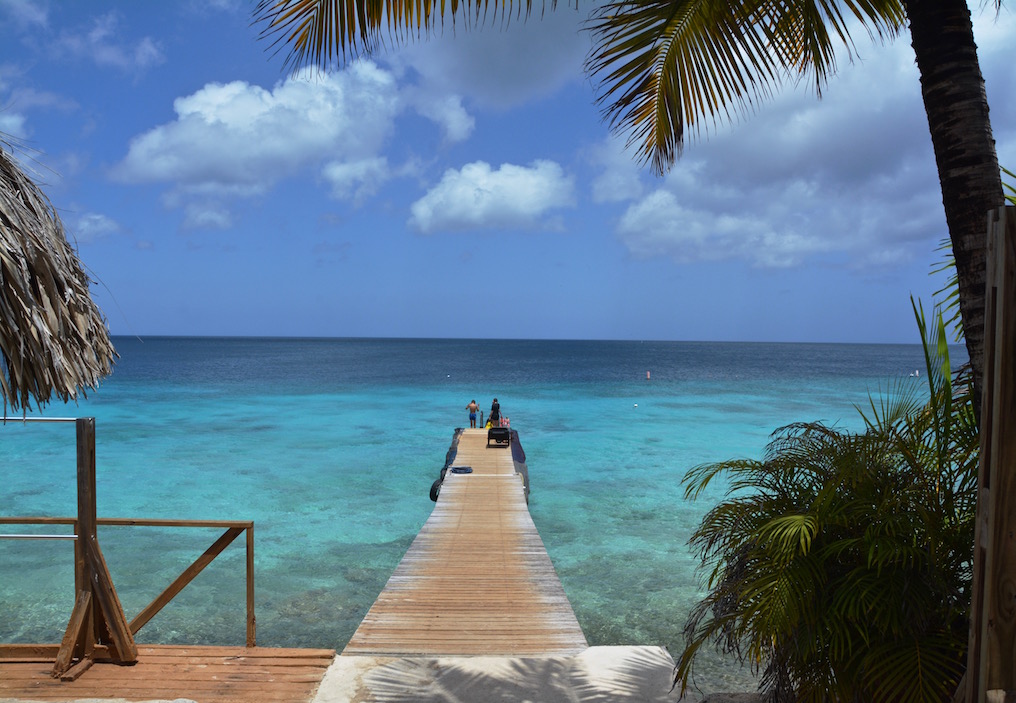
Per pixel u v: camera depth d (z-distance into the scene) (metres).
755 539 2.95
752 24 3.70
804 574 2.66
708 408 40.19
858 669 2.61
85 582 4.07
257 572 10.93
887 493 2.84
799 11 3.71
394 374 75.31
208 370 80.00
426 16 3.58
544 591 7.35
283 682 4.08
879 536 2.64
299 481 18.59
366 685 4.17
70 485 17.69
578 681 4.44
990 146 2.77
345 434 28.47
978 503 2.19
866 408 38.78
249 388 53.59
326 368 87.25
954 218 2.79
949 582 2.70
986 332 2.17
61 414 34.66
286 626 8.74
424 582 7.72
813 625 2.65
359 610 9.33
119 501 16.06
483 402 43.62
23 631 8.40
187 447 24.42
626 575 10.84
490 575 8.02
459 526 10.87
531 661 4.76
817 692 2.66
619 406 41.59
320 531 13.56
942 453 2.85
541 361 116.50
